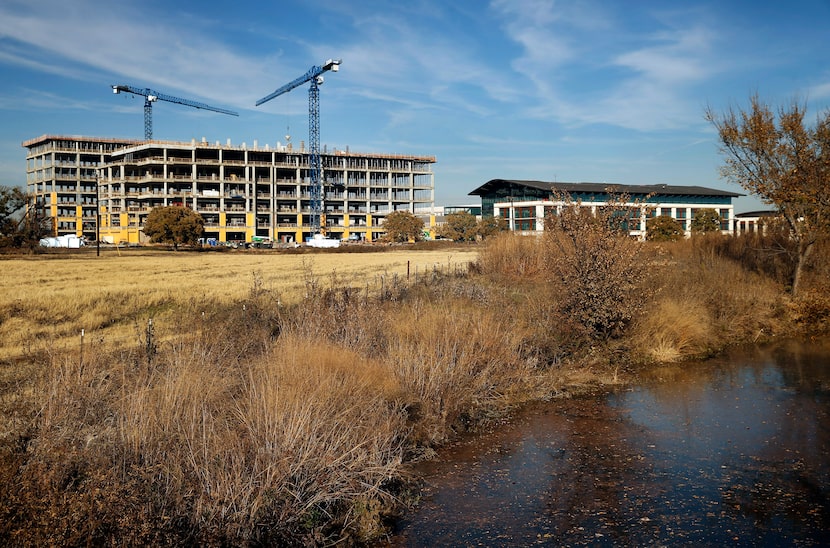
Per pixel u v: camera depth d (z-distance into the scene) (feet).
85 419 28.71
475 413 42.37
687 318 65.00
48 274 128.98
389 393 37.86
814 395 48.16
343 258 213.25
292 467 26.27
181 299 76.23
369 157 480.64
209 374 33.30
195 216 315.37
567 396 48.62
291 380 31.71
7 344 51.19
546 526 26.94
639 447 36.99
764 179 82.33
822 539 25.50
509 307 64.44
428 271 108.88
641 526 26.81
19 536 19.42
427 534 26.32
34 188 502.38
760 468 33.30
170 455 25.26
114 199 433.07
